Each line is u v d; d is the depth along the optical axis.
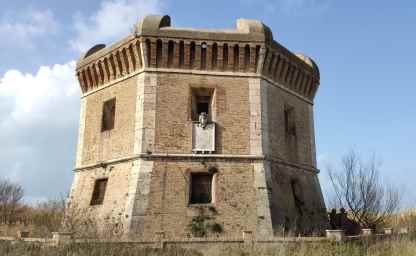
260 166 22.69
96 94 26.72
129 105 23.69
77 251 16.02
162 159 22.12
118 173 23.19
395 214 33.88
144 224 20.64
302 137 27.56
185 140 22.53
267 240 17.95
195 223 21.06
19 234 20.58
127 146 23.09
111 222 21.77
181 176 21.94
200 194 22.23
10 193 48.97
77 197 25.31
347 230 28.36
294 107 27.25
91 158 25.66
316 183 28.02
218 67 23.80
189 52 23.50
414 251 18.14
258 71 24.06
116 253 16.17
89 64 27.02
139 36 23.20
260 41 23.86
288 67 26.38
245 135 23.06
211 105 23.48
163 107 22.83
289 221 23.34
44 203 32.75
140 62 23.55
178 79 23.34
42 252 15.77
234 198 21.83
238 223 21.31
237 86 23.70
